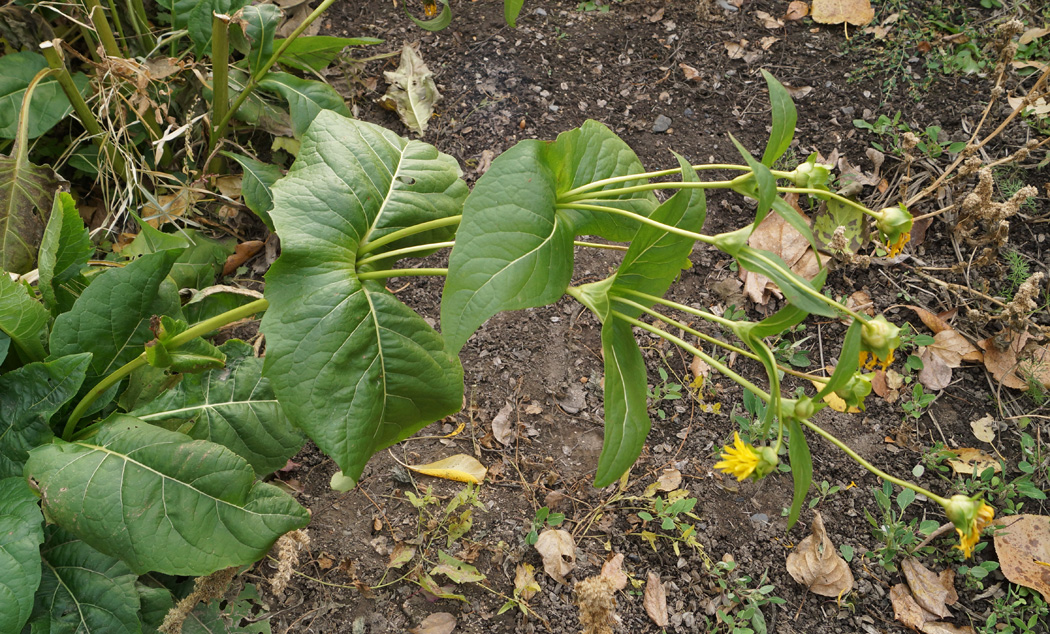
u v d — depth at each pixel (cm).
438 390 179
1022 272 283
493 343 284
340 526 242
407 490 250
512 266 139
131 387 205
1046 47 331
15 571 156
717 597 234
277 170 273
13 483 174
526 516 247
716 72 343
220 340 251
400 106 325
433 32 352
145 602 191
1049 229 297
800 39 351
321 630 224
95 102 284
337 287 167
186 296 246
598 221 180
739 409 272
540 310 293
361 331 167
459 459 257
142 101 263
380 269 185
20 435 183
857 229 299
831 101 331
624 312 162
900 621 232
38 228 240
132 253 267
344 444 163
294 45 262
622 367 154
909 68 336
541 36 354
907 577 237
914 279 295
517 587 231
